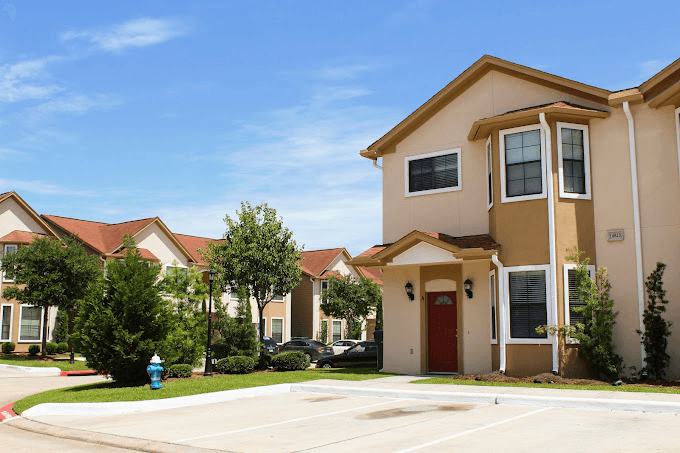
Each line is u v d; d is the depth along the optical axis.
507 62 18.73
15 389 21.05
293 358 22.92
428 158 20.55
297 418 12.23
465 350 18.77
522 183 17.39
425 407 12.84
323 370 22.86
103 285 18.45
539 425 10.35
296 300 49.59
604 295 16.39
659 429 9.63
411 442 9.36
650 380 15.59
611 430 9.70
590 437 9.23
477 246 17.70
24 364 31.02
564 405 12.23
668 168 16.22
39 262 33.75
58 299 33.91
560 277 16.53
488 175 18.97
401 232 20.78
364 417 11.95
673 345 15.70
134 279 18.30
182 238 47.38
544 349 16.45
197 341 22.38
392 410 12.64
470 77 19.59
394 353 20.31
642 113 16.73
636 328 16.22
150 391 16.25
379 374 19.67
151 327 18.33
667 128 16.33
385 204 21.27
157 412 13.98
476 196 19.34
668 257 15.98
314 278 48.44
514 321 17.08
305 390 16.45
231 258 25.00
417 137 20.84
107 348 17.89
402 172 21.03
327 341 47.81
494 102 19.25
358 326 46.09
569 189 17.06
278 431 10.86
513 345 16.94
